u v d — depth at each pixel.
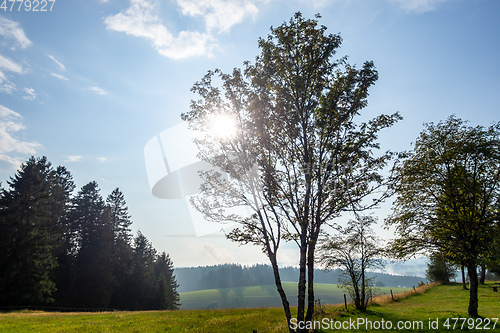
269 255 12.09
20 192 43.12
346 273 24.55
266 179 12.23
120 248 61.31
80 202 57.88
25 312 30.41
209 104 13.20
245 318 22.05
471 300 19.53
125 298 57.91
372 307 27.16
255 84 12.52
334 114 11.73
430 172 21.55
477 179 21.27
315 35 12.00
